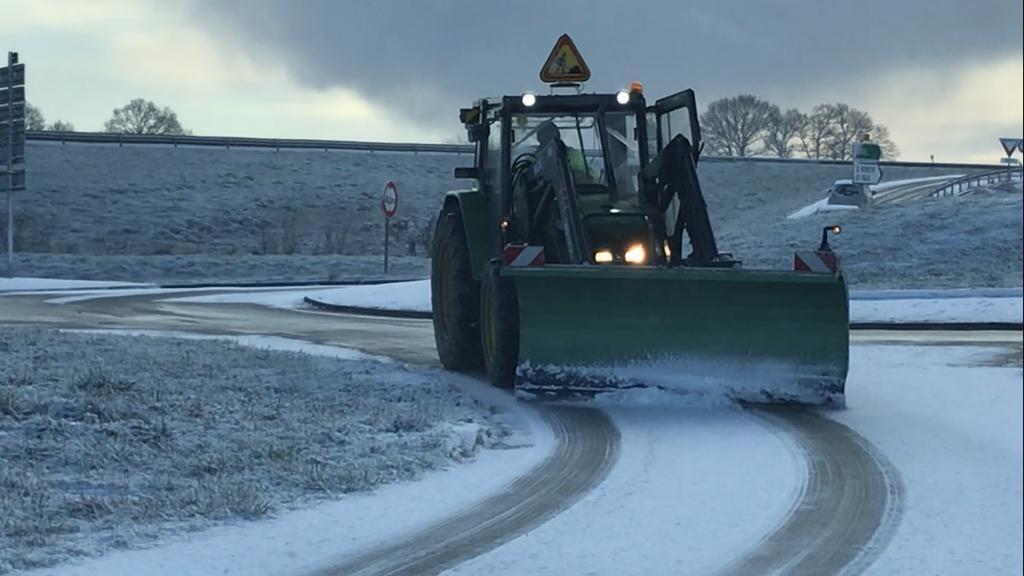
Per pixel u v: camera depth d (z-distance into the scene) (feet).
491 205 41.16
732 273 32.71
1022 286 82.58
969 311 65.05
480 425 30.45
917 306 67.62
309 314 73.51
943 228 117.29
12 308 74.74
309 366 40.63
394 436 28.60
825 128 353.10
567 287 33.73
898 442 28.50
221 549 19.26
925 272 101.30
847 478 24.66
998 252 107.96
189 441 26.91
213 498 21.97
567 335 33.88
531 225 38.52
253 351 44.34
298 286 110.01
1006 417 32.04
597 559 18.92
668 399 33.60
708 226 36.55
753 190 237.66
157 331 58.59
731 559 18.94
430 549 19.47
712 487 23.86
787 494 23.26
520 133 39.99
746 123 346.74
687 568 18.47
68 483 23.18
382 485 23.94
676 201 38.09
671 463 26.16
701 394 33.68
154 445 26.48
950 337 56.03
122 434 27.04
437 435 28.66
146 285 108.68
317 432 28.48
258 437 27.68
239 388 34.47
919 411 33.12
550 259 37.68
